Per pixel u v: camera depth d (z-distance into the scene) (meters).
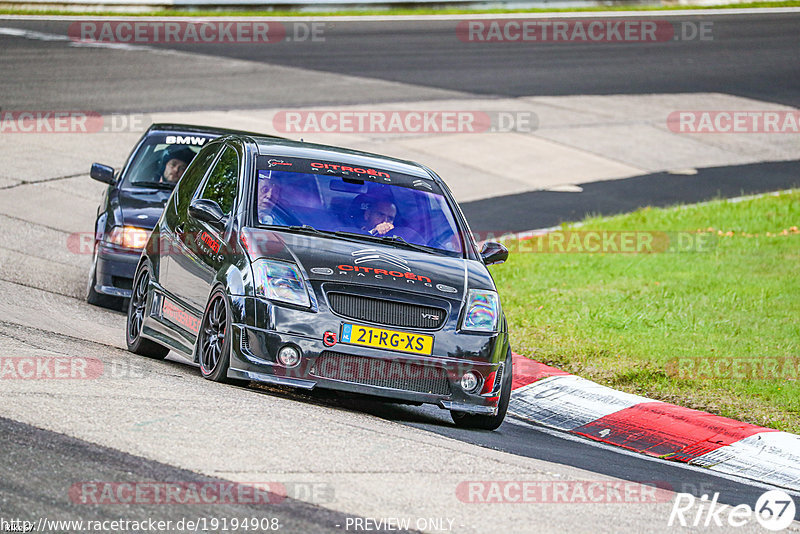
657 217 62.41
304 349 25.53
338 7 131.25
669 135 86.12
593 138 83.00
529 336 38.72
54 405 22.27
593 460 26.08
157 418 22.05
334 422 23.98
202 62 98.31
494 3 136.50
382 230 28.84
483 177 71.12
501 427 29.23
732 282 47.56
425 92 92.12
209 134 44.12
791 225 60.69
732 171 78.19
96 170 41.84
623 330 39.91
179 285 29.88
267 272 26.12
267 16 125.75
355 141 74.94
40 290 40.62
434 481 20.69
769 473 27.62
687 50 117.88
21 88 82.56
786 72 109.94
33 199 57.00
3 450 19.25
